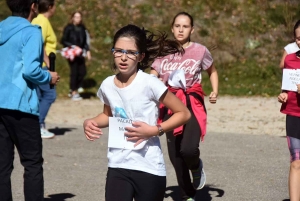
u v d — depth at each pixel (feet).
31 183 43.34
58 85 136.46
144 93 35.58
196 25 151.02
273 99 127.34
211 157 71.72
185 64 49.47
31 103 42.83
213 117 104.32
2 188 43.52
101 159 70.95
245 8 154.10
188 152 47.42
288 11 152.46
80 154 73.72
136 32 35.68
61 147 78.07
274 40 148.97
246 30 150.10
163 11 154.51
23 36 42.27
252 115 106.52
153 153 35.81
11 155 43.91
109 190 35.60
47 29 76.69
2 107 42.11
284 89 46.14
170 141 49.11
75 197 53.83
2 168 43.57
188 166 49.21
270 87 137.18
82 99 129.90
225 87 136.67
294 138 45.68
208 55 50.11
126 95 35.81
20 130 42.86
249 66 143.13
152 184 35.55
